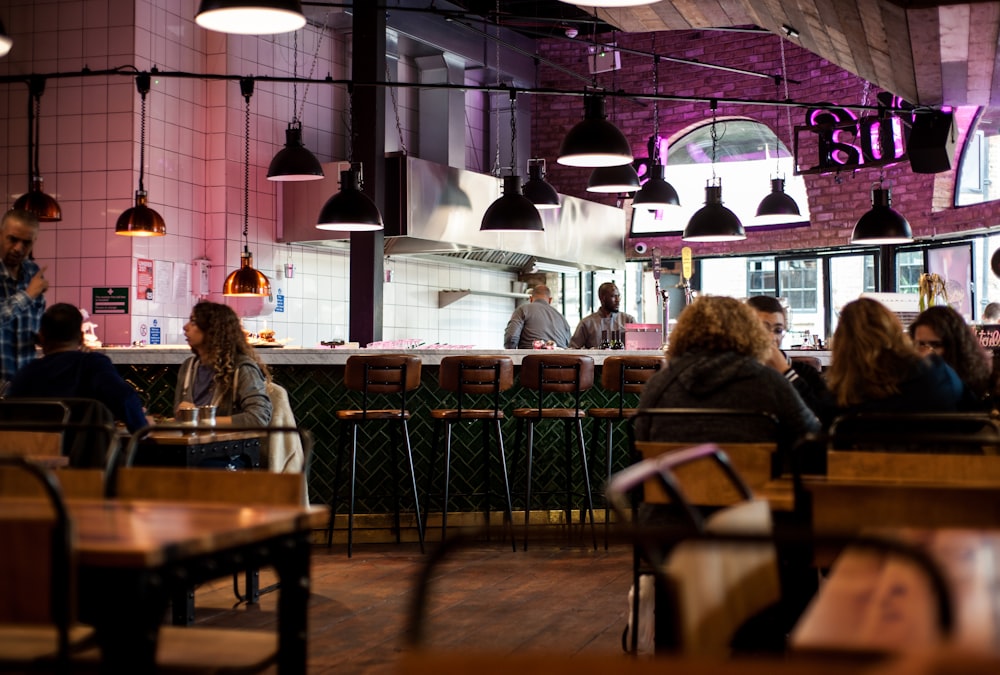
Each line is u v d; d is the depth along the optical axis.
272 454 4.88
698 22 8.23
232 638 2.36
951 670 0.87
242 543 1.94
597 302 12.91
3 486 2.51
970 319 10.34
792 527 2.60
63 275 9.08
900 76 7.57
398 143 10.66
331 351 6.53
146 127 9.02
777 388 3.35
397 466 6.74
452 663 1.12
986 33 6.24
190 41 9.50
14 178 9.16
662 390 3.45
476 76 11.96
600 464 7.25
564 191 12.66
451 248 10.05
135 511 2.12
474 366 6.24
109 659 1.69
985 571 1.44
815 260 11.69
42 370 4.33
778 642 2.74
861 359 3.49
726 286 12.31
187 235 9.41
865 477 2.75
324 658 3.92
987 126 10.17
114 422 4.49
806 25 7.41
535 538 1.37
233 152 9.61
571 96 12.66
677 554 1.45
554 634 4.23
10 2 9.21
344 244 10.19
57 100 9.12
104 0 9.02
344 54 10.77
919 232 10.71
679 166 12.53
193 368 4.90
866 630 1.20
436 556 1.32
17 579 1.70
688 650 1.39
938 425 3.40
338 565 5.85
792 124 11.70
